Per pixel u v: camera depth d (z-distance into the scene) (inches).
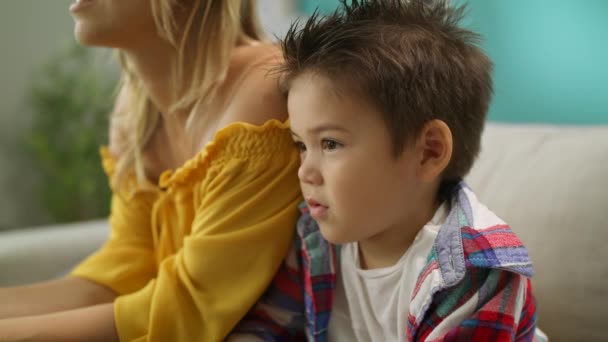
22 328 24.8
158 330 24.7
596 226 28.3
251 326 26.0
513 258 20.4
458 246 20.9
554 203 29.7
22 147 77.6
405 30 21.9
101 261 31.1
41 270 41.6
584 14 64.5
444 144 21.3
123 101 33.5
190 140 28.5
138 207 31.6
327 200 21.4
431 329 21.1
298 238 26.3
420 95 20.8
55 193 76.9
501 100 73.2
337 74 20.6
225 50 26.5
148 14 26.3
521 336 22.0
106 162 33.4
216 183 25.6
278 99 25.5
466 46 23.2
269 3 83.8
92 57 77.8
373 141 20.7
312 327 25.4
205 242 24.9
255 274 25.0
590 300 28.0
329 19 22.3
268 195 25.3
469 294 20.6
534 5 69.0
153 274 31.3
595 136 31.2
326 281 25.2
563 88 67.2
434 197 23.6
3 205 77.0
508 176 32.7
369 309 24.4
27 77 77.1
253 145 25.1
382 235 23.4
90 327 25.3
